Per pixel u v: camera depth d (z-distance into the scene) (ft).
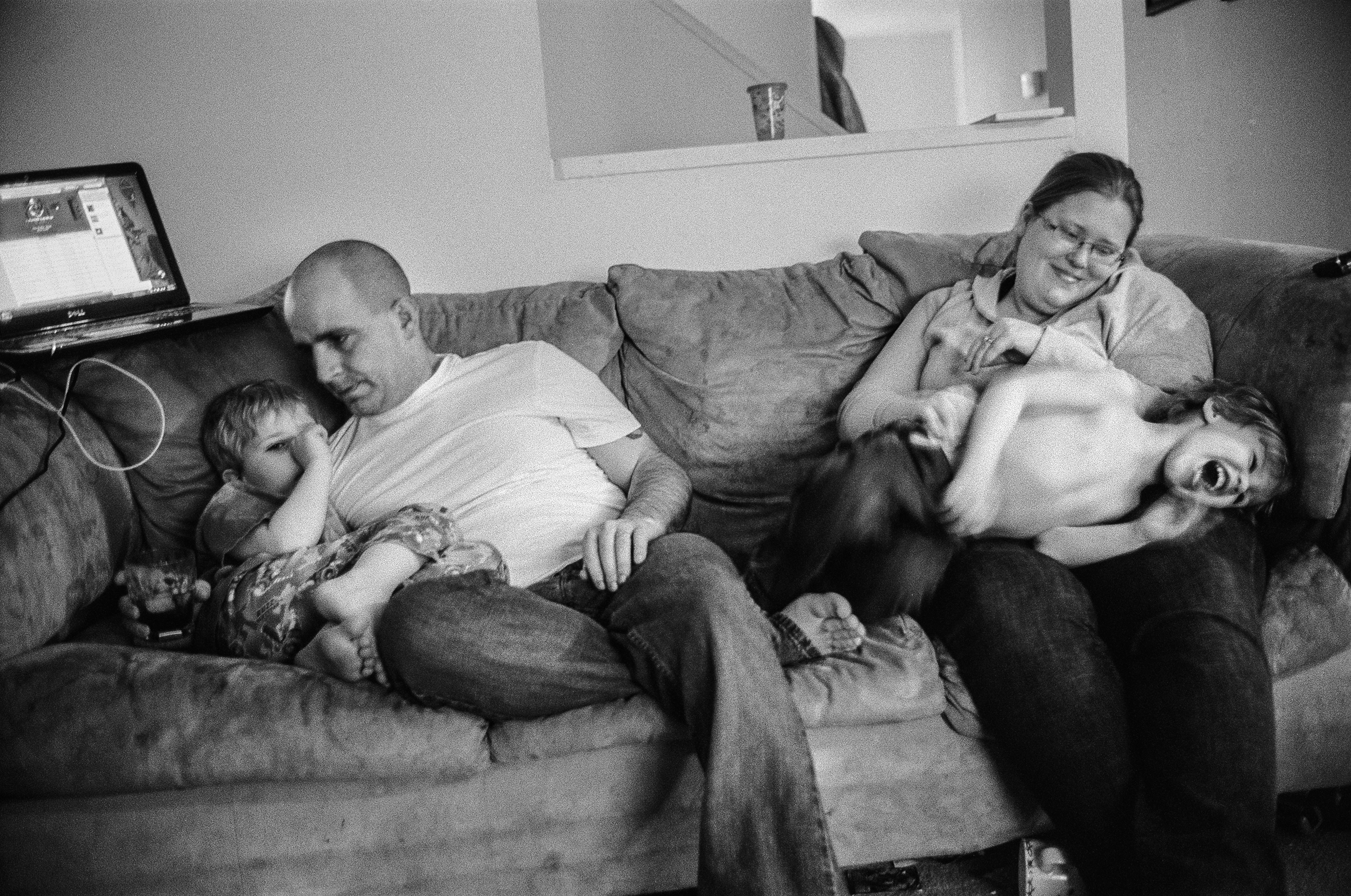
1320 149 11.12
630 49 11.05
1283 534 5.60
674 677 4.75
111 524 5.85
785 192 8.11
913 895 5.28
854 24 22.22
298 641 5.22
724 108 11.35
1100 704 4.69
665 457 6.15
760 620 4.84
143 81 7.75
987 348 5.72
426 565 5.16
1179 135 12.67
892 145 8.08
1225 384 5.45
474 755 4.79
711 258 8.15
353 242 6.08
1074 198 5.89
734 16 13.28
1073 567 5.35
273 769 4.73
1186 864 4.37
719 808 4.46
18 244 6.28
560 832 4.93
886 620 5.26
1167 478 5.19
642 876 5.01
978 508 5.28
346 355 5.92
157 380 6.13
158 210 7.72
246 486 5.91
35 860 4.87
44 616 5.15
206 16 7.71
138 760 4.71
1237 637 4.75
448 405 6.09
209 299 7.98
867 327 6.88
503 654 4.75
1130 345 5.87
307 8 7.73
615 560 5.22
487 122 7.90
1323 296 5.45
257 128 7.83
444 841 4.90
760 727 4.56
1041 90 17.43
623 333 7.00
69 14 7.66
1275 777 4.54
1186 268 6.61
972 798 5.11
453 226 8.00
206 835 4.83
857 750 5.00
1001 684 4.82
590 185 8.00
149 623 5.52
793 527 5.39
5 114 7.73
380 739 4.72
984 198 8.26
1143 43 12.94
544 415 6.04
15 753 4.76
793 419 6.73
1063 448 5.27
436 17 7.78
